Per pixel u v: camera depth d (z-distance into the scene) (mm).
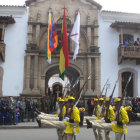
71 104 6637
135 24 19547
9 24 19562
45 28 20094
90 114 16469
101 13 20594
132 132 11719
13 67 19047
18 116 15648
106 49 20172
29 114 16188
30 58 19203
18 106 15766
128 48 19125
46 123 6750
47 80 25297
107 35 20391
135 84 20062
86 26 20234
